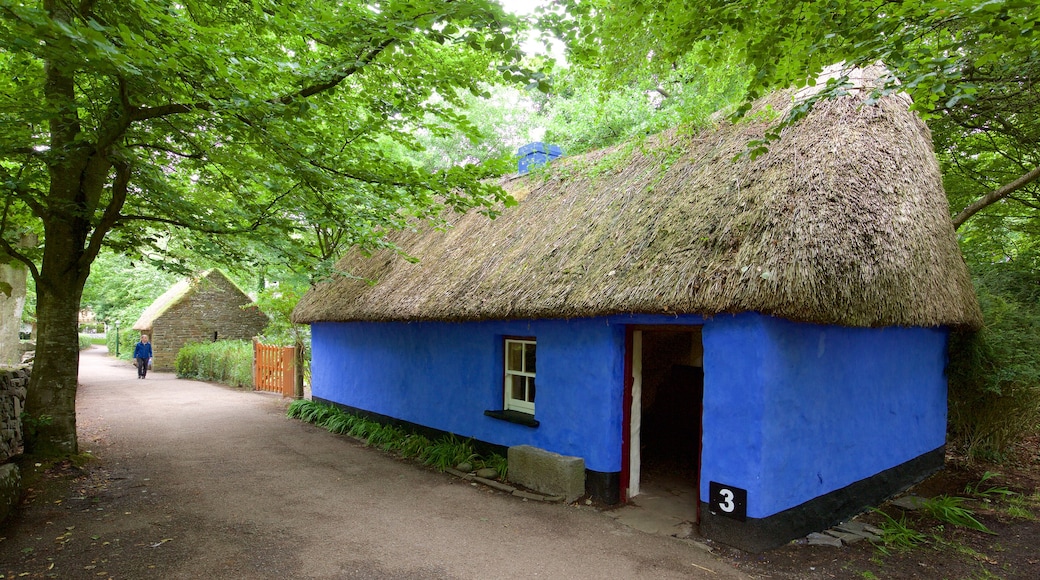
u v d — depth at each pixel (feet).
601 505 18.61
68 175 20.94
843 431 18.11
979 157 34.04
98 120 19.11
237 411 38.27
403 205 22.61
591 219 22.75
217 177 24.18
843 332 18.12
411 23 14.32
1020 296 31.07
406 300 26.11
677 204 19.40
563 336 20.52
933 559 14.80
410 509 18.03
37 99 17.83
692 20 15.35
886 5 13.44
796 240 14.67
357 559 14.10
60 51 12.67
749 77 20.54
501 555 14.56
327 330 37.42
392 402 30.09
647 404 31.86
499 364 23.70
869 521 17.99
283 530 15.93
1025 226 34.50
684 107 24.59
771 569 14.01
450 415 25.96
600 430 18.97
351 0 15.81
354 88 22.45
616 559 14.44
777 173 17.24
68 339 21.85
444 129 21.15
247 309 77.51
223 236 24.07
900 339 21.54
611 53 20.86
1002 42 12.14
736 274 14.71
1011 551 15.40
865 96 19.76
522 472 20.30
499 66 13.92
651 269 16.96
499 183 35.55
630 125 37.93
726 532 15.47
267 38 19.88
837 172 16.74
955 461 25.61
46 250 21.45
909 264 18.25
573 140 39.55
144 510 17.26
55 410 21.38
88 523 15.97
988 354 24.07
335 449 26.96
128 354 93.15
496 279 22.67
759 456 14.90
